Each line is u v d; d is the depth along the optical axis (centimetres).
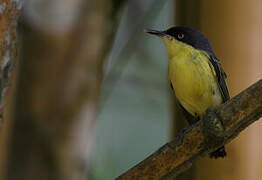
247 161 715
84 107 824
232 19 746
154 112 1287
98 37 845
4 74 507
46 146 795
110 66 1209
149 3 1244
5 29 496
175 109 935
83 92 823
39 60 806
